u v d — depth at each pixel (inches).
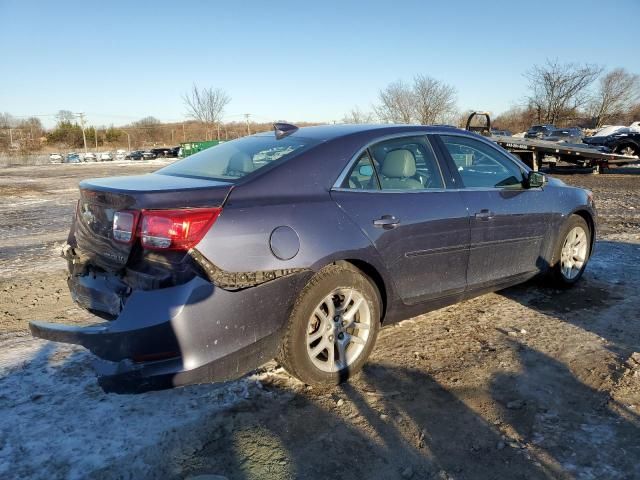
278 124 147.4
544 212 172.6
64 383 122.4
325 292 114.7
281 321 107.7
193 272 96.0
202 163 133.6
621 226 324.2
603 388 120.2
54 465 93.4
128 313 94.6
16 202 529.3
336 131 134.3
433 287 140.2
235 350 101.0
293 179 115.5
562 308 172.6
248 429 105.0
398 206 129.0
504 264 161.3
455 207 141.9
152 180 116.9
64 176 980.6
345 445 100.2
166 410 111.3
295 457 96.6
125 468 93.1
